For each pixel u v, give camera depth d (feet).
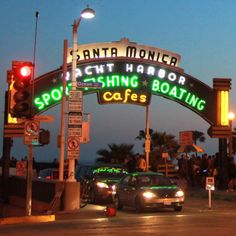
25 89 59.67
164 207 68.23
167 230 49.70
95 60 103.50
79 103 74.18
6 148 99.04
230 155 111.75
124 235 46.42
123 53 105.29
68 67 101.35
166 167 129.90
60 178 76.79
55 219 62.28
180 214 65.77
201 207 75.51
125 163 114.93
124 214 67.26
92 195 82.64
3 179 98.84
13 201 95.71
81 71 102.78
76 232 49.03
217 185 107.76
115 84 104.32
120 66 104.68
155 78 106.42
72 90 74.49
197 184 113.60
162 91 106.83
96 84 77.15
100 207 75.61
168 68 106.93
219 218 60.54
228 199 88.79
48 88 100.63
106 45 104.53
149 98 105.50
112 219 60.80
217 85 107.86
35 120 63.05
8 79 93.56
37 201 82.94
